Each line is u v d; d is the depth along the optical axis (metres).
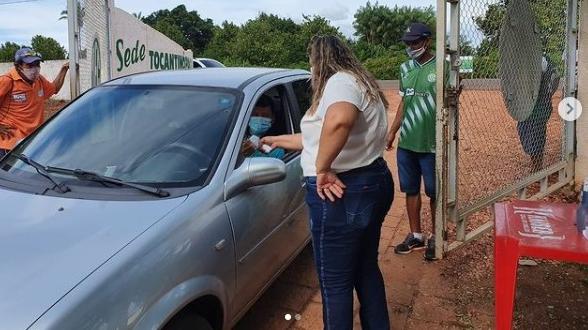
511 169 5.29
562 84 5.47
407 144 4.18
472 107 4.90
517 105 4.44
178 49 13.62
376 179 2.50
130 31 8.90
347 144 2.43
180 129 2.97
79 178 2.70
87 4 6.52
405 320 3.37
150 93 3.30
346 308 2.62
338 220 2.45
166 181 2.64
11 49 36.38
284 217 3.27
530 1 4.57
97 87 3.57
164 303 2.10
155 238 2.17
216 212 2.54
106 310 1.88
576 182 5.39
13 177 2.79
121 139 2.97
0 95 4.88
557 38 5.23
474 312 3.43
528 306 3.44
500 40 4.14
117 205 2.40
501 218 2.63
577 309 3.40
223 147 2.84
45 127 3.29
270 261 3.10
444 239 3.98
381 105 2.53
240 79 3.45
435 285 3.80
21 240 2.11
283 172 2.82
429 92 4.00
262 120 3.28
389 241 4.66
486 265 4.08
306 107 4.01
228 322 2.64
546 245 2.28
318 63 2.49
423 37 3.98
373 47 45.31
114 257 2.02
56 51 38.47
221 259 2.51
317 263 2.62
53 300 1.80
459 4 3.54
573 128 5.31
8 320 1.72
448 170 3.89
